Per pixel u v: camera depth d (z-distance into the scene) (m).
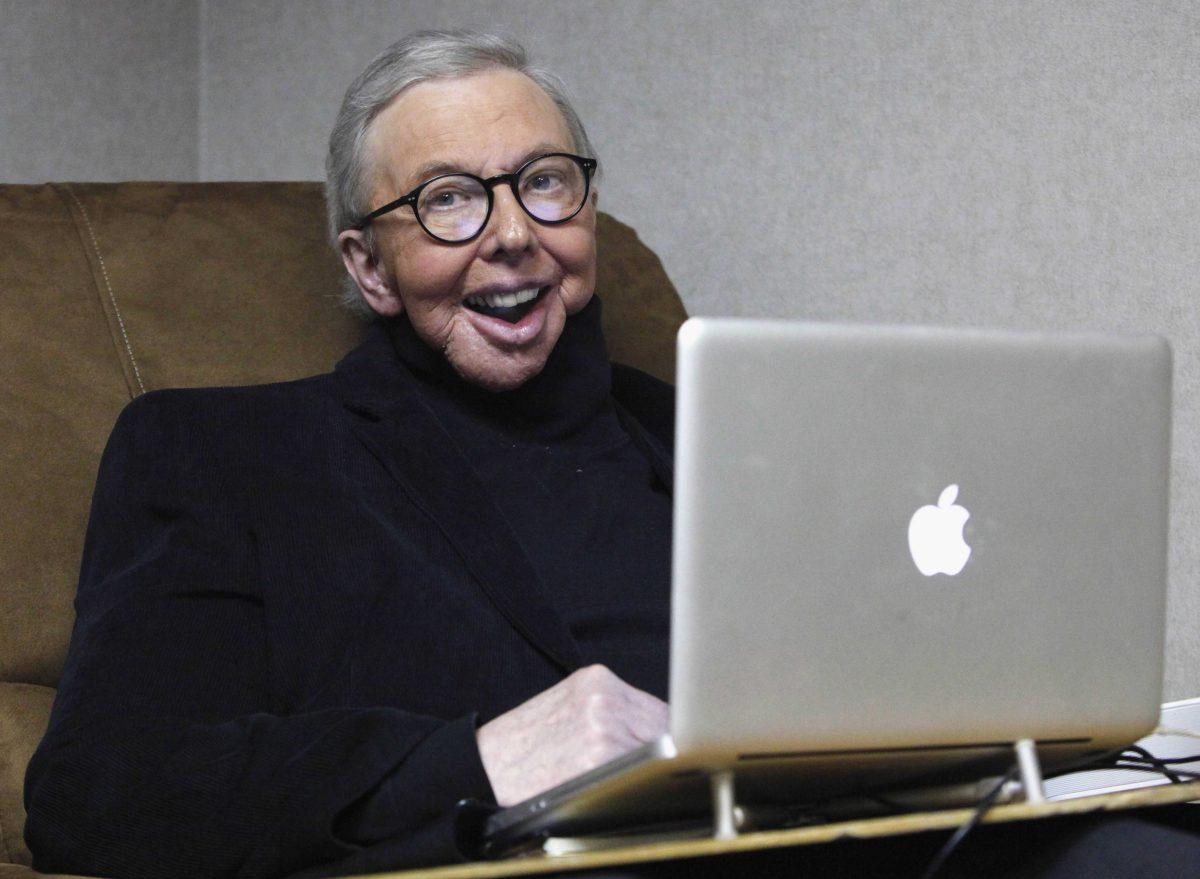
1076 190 1.86
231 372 1.61
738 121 2.17
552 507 1.45
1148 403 0.97
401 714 1.06
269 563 1.28
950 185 1.97
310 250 1.74
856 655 0.89
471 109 1.48
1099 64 1.85
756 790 0.96
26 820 1.18
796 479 0.87
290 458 1.36
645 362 1.87
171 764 1.07
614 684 1.03
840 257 2.07
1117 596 0.96
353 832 1.01
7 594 1.39
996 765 1.00
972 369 0.91
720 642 0.86
